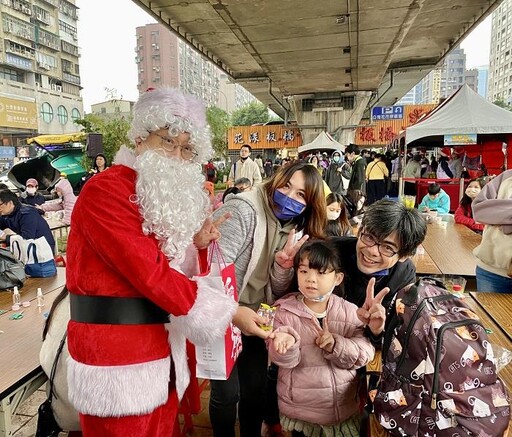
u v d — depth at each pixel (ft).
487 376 3.88
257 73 69.00
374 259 5.24
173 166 3.72
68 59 150.00
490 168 26.23
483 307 6.99
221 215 5.25
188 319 3.62
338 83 64.34
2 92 114.52
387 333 4.32
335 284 5.26
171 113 3.72
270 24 36.73
